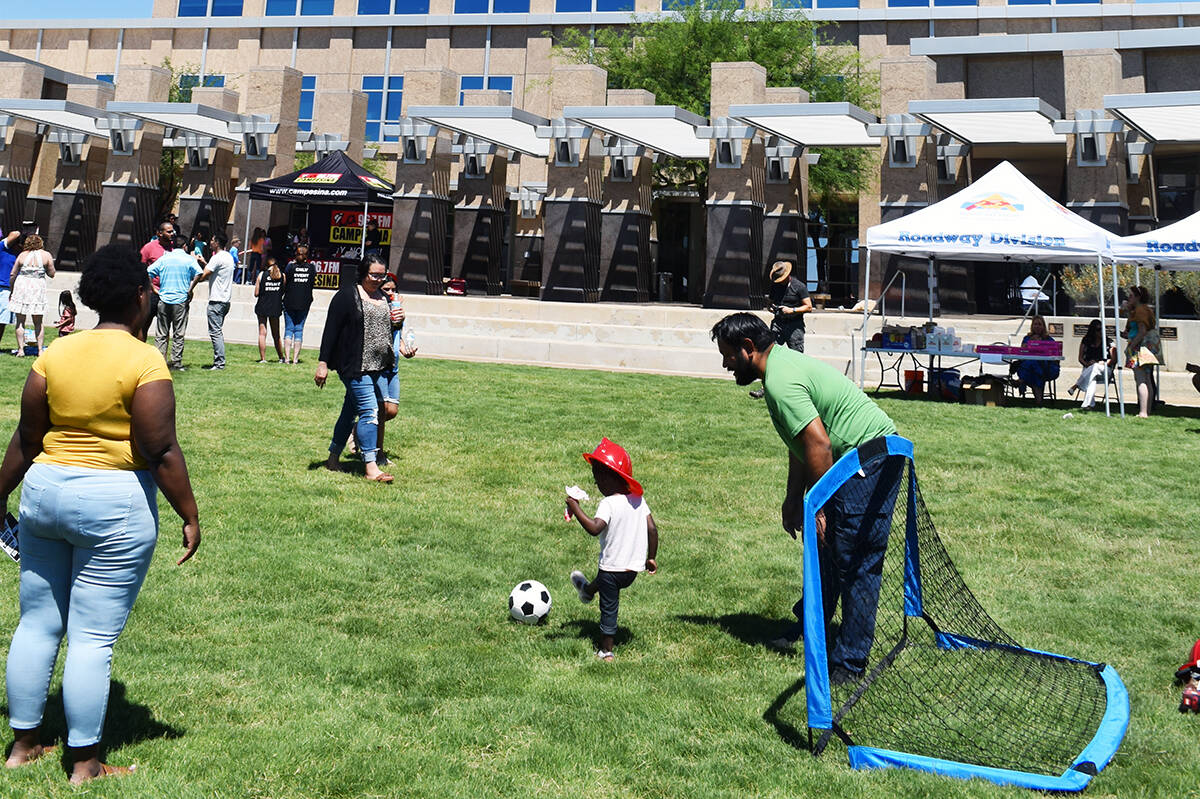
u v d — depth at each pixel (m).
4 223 29.16
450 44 41.06
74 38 44.75
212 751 3.65
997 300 28.23
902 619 5.33
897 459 4.68
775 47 30.81
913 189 21.83
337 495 7.91
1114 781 3.65
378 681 4.43
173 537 6.43
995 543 7.21
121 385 3.32
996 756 3.87
